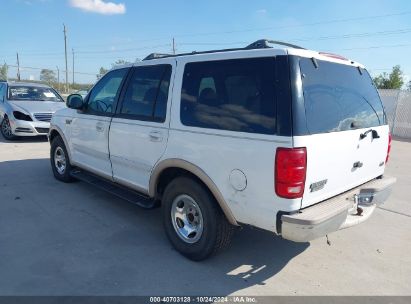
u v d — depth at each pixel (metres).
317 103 3.06
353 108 3.55
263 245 4.16
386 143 4.12
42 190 5.83
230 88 3.26
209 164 3.35
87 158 5.37
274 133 2.89
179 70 3.76
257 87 3.05
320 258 3.93
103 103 4.88
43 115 10.38
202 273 3.50
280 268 3.68
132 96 4.37
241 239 4.29
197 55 3.63
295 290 3.30
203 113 3.44
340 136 3.23
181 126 3.60
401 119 16.06
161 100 3.90
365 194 3.69
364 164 3.70
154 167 3.96
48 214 4.84
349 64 3.73
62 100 12.00
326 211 3.02
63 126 5.85
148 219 4.77
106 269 3.50
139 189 4.34
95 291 3.14
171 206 3.83
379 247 4.26
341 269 3.72
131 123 4.25
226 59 3.35
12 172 6.91
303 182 2.88
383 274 3.65
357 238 4.49
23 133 10.14
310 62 3.13
